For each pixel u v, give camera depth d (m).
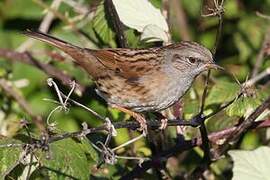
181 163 12.13
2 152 8.23
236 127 10.27
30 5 14.81
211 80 12.35
